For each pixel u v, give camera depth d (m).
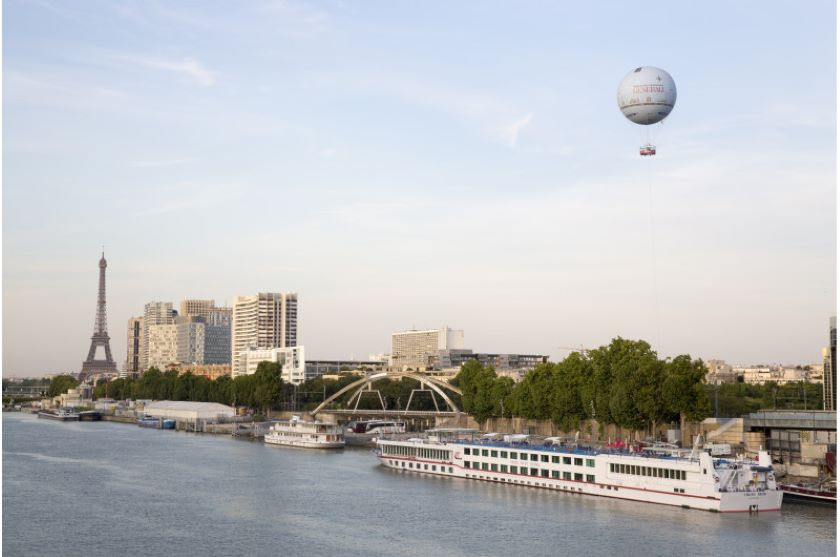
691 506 189.88
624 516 182.75
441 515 186.38
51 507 198.62
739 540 162.12
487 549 158.00
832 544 159.12
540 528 173.00
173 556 155.00
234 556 154.88
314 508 195.75
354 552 156.75
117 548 160.62
